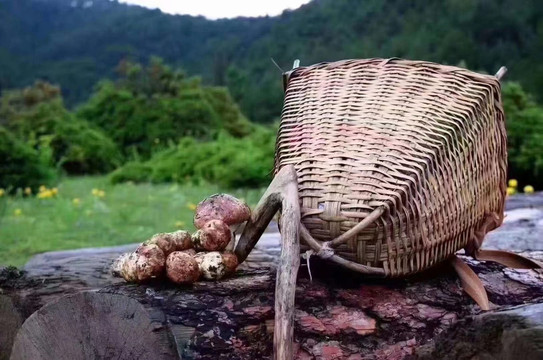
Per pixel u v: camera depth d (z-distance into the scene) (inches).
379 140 84.1
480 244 94.4
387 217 79.7
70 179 475.5
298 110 91.5
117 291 83.3
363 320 82.4
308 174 83.9
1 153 368.8
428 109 86.7
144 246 86.0
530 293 93.7
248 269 93.0
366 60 92.5
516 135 335.6
